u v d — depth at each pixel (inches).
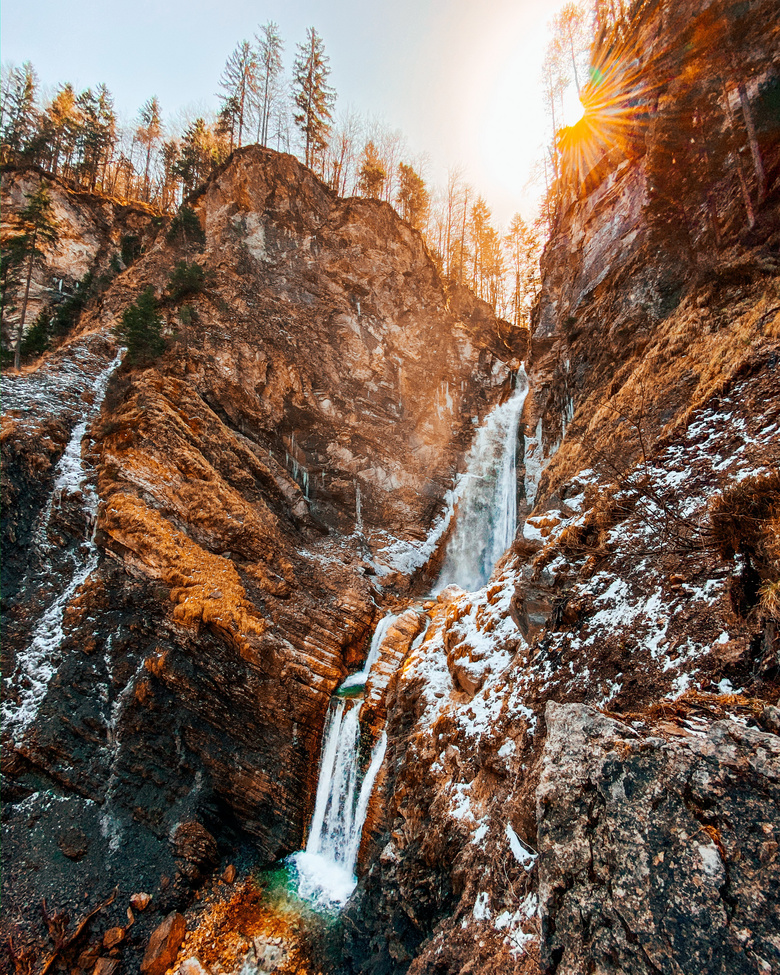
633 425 531.5
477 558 1194.6
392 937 390.0
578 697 301.7
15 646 603.5
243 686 611.2
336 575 908.0
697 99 648.4
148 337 950.4
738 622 228.2
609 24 1117.1
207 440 880.9
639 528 368.5
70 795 538.0
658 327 653.3
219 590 668.1
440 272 1817.2
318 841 572.1
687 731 159.8
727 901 118.5
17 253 1245.1
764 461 306.5
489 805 341.7
